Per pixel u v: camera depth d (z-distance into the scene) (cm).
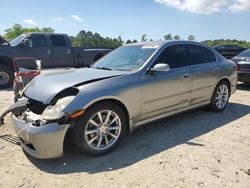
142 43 511
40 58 1090
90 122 361
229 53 2266
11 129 484
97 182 314
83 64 1210
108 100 377
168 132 463
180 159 365
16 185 310
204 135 450
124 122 395
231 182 310
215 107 570
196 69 503
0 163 359
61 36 1150
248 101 699
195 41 538
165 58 461
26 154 384
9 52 1000
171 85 454
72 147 401
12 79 973
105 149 378
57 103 347
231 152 386
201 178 318
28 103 385
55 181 317
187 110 505
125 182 312
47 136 332
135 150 394
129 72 412
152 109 433
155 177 321
